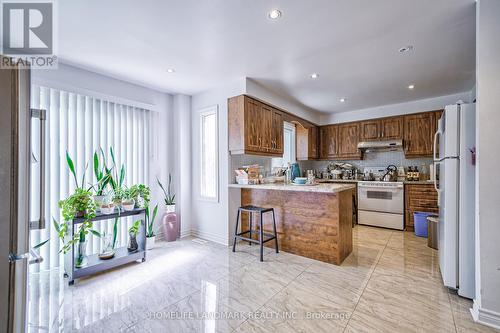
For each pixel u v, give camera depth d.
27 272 1.02
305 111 4.69
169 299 2.00
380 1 1.69
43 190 1.16
